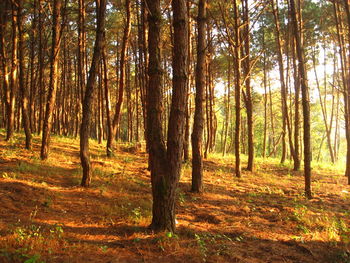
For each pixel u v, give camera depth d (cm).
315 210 782
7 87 1345
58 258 397
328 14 1828
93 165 1083
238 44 1159
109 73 2647
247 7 1440
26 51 2236
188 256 440
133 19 1798
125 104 3338
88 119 816
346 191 1100
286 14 1972
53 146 1372
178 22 520
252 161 1418
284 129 1955
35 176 827
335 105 3319
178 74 514
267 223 662
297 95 1622
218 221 644
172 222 520
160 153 515
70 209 636
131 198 757
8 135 1328
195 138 888
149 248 452
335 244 537
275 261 462
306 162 944
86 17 1920
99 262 400
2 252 387
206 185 1000
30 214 553
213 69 2136
